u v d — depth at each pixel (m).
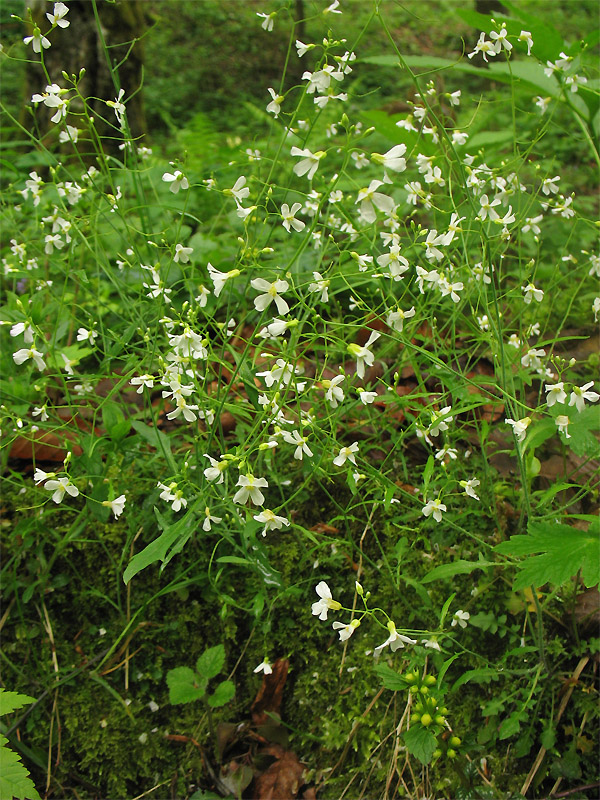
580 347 0.46
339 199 0.36
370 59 0.55
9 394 0.35
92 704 0.36
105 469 0.36
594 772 0.32
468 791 0.31
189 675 0.32
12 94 1.29
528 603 0.34
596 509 0.38
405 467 0.37
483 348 0.44
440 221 0.44
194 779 0.34
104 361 0.36
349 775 0.34
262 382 0.39
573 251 0.56
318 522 0.38
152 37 1.64
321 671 0.36
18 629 0.37
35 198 0.38
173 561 0.37
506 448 0.40
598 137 0.51
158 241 0.44
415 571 0.36
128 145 0.38
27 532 0.37
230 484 0.33
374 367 0.42
